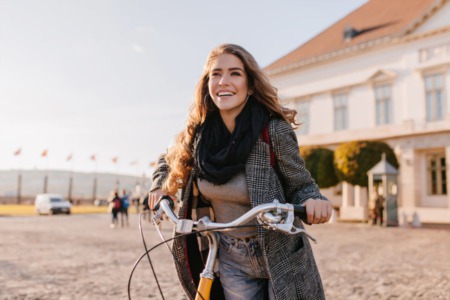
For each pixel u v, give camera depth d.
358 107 30.73
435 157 27.88
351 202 28.88
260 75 2.21
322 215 1.92
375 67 29.95
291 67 34.28
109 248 11.79
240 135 2.11
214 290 2.30
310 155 27.31
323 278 7.43
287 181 2.19
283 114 2.23
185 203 2.29
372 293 6.27
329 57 31.91
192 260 2.28
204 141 2.23
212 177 2.13
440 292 6.32
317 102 33.19
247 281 2.21
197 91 2.35
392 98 29.03
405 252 11.08
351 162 24.58
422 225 23.50
